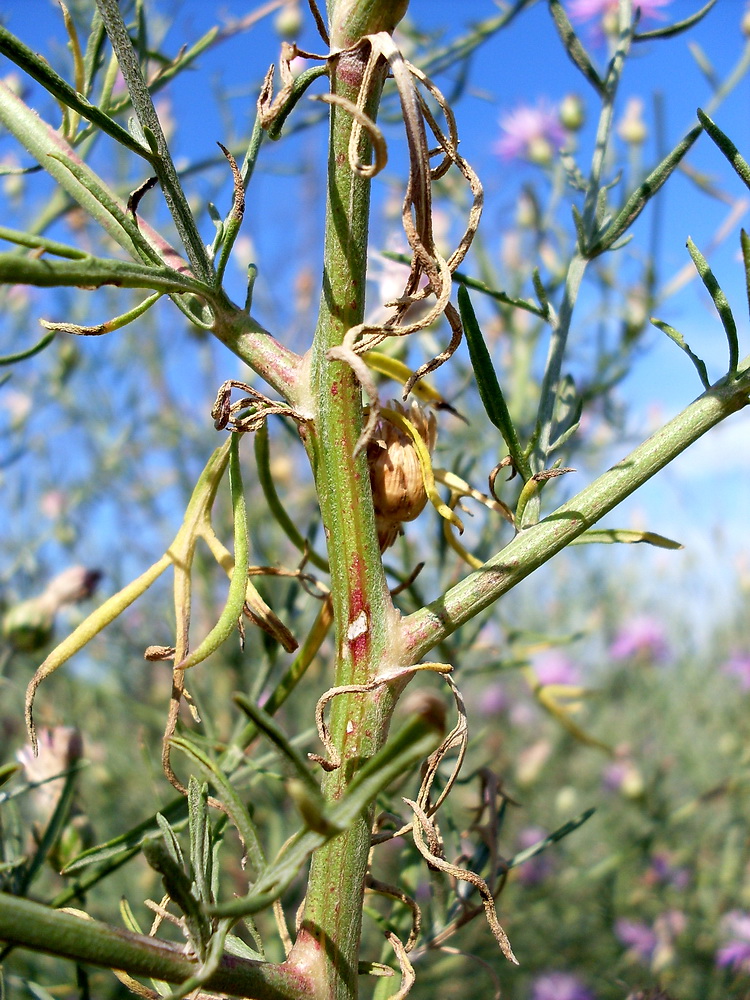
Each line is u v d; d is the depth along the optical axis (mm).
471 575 80
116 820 281
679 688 457
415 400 88
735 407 81
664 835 305
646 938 276
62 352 321
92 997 179
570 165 127
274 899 57
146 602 346
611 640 460
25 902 55
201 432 354
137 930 86
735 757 367
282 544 290
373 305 159
